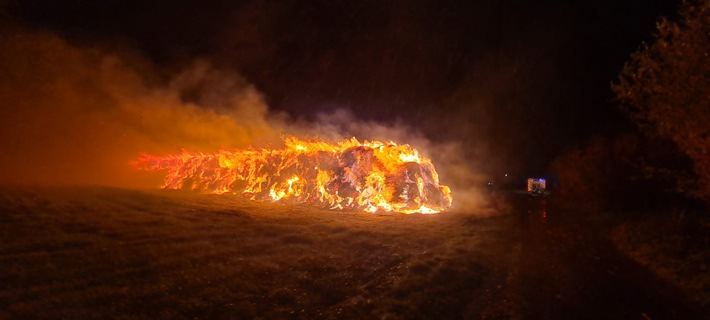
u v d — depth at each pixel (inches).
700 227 481.4
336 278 346.3
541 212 768.3
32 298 249.0
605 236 555.2
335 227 525.7
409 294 320.8
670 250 430.3
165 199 595.8
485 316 289.6
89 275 289.9
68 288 267.9
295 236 460.1
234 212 557.6
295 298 300.2
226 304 277.0
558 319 286.0
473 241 499.8
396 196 722.8
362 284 338.3
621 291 340.8
